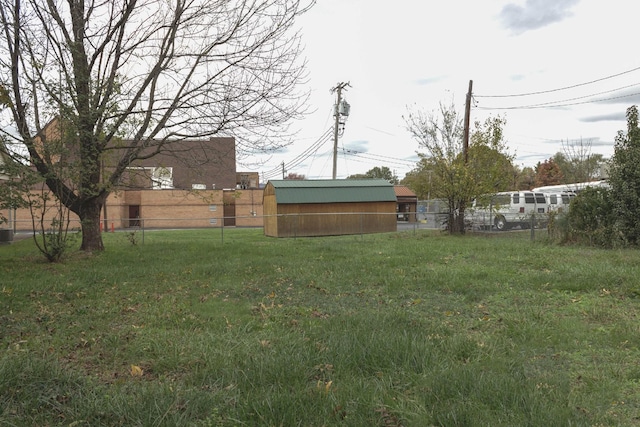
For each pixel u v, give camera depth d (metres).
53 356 4.62
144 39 13.73
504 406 3.40
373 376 4.10
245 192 47.16
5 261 12.80
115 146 14.07
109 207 42.81
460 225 21.56
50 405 3.52
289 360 4.25
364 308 6.87
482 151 20.88
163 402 3.42
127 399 3.49
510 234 20.45
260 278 9.71
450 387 3.69
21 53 11.84
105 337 5.47
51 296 8.09
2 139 11.06
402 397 3.61
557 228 16.09
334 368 4.25
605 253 12.41
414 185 28.27
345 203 26.39
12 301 7.64
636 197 13.78
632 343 5.11
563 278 8.93
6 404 3.42
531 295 7.76
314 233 25.70
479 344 4.98
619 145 14.94
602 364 4.50
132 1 13.12
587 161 42.88
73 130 11.89
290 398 3.46
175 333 5.58
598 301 7.20
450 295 7.89
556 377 4.06
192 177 16.44
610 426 3.24
